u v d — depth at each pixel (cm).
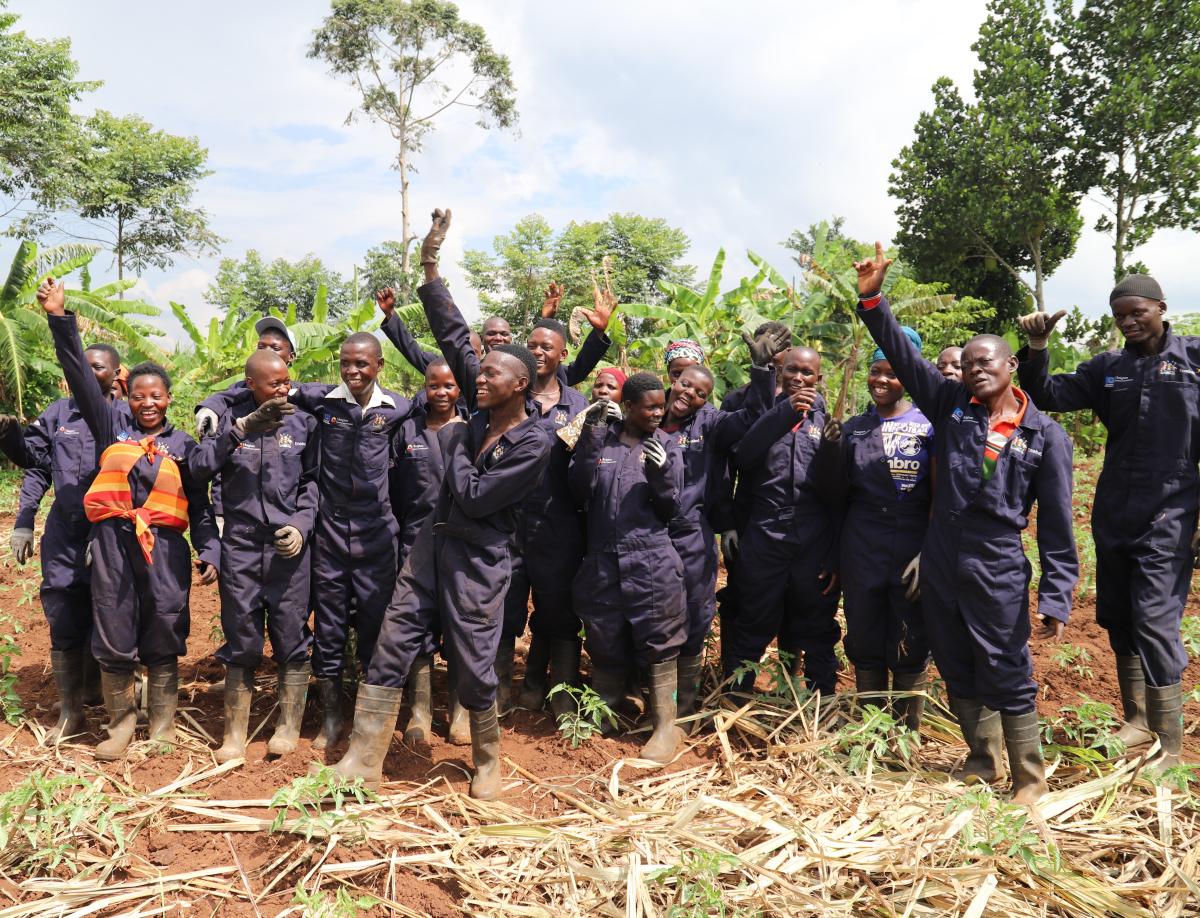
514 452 377
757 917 305
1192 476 434
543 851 341
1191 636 568
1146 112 2834
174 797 377
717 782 411
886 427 462
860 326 1512
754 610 493
